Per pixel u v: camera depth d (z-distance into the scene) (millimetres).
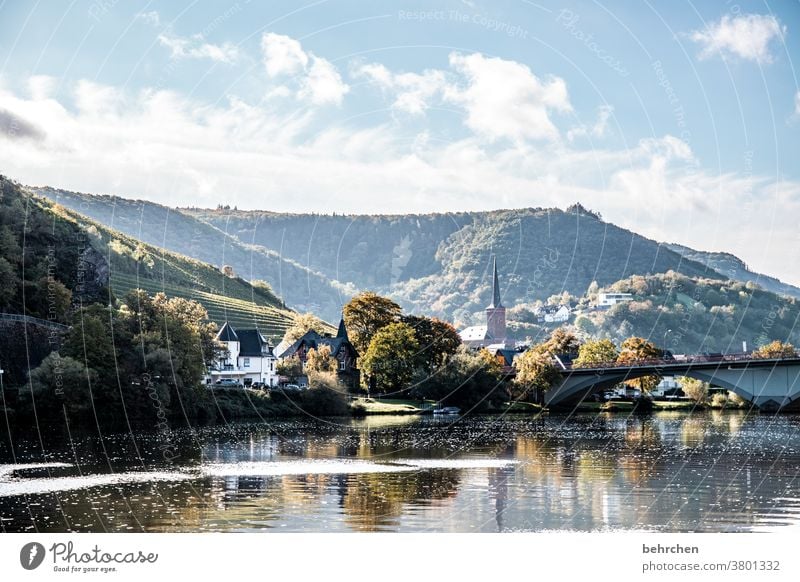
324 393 160500
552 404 193375
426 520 57688
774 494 67312
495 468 82688
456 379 182750
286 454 93750
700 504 63219
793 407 177625
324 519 57531
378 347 182125
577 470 81625
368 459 89812
